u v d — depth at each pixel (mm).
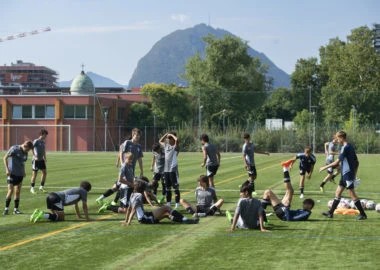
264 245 9250
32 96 68750
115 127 71312
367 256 8430
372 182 21562
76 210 12047
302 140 56000
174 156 14102
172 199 15961
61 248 9094
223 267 7789
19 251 8883
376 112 73562
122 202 13227
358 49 82688
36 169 18156
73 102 67812
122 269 7715
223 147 57500
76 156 46906
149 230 10703
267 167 31219
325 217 12258
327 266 7828
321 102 85438
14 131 69188
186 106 77875
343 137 12008
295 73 105000
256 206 10703
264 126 57844
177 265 7910
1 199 16125
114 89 118125
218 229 10773
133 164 14703
